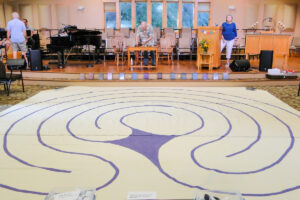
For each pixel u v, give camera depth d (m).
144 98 5.14
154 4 11.98
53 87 6.29
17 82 6.59
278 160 2.67
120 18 12.05
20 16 12.16
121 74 6.50
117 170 2.49
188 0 11.88
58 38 7.38
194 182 2.28
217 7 11.98
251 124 3.69
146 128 3.55
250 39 7.29
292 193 2.13
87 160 2.68
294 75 6.44
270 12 12.12
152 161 2.66
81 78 6.58
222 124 3.70
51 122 3.79
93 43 8.00
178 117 4.00
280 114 4.14
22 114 4.16
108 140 3.17
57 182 2.29
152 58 7.56
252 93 5.57
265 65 6.86
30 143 3.09
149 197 2.07
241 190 2.17
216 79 6.50
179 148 2.95
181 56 10.28
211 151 2.88
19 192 2.15
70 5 11.92
